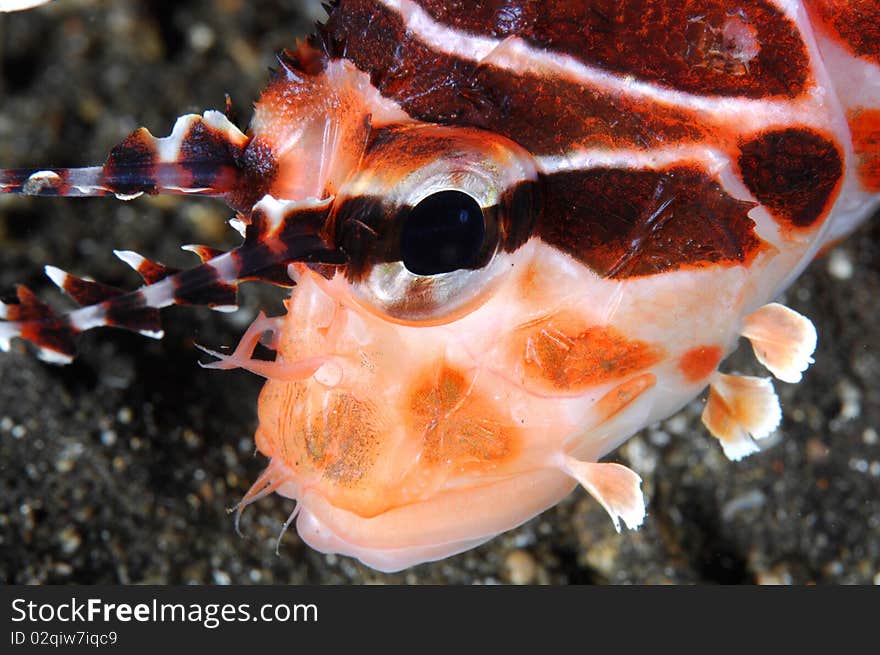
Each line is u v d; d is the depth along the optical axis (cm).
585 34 10
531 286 10
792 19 10
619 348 10
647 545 14
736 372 14
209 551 14
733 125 10
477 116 10
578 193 10
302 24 19
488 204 10
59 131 18
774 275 11
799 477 14
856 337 15
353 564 14
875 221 15
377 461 10
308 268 10
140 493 14
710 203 10
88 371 14
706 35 10
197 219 16
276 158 10
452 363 10
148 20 19
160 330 10
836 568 14
